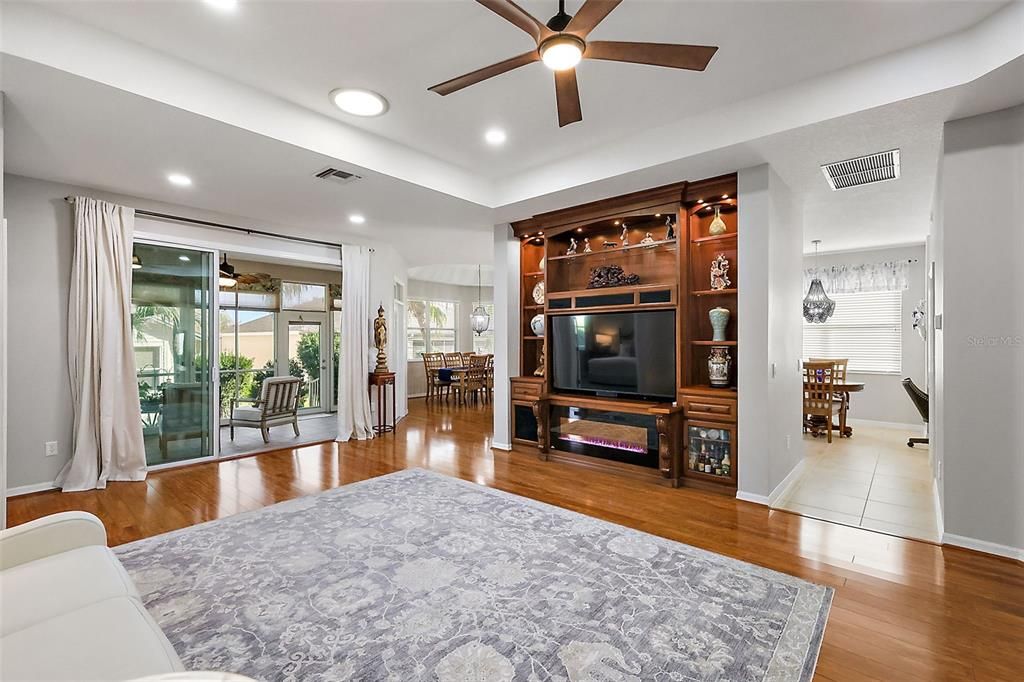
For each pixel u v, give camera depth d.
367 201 4.52
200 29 2.43
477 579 2.50
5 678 1.07
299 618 2.15
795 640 2.00
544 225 5.10
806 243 6.55
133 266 4.56
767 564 2.68
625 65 2.74
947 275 2.91
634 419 4.41
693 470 4.10
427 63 2.73
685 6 2.26
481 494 3.87
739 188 3.76
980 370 2.82
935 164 3.61
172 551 2.82
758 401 3.70
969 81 2.42
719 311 4.14
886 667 1.84
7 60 2.22
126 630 1.28
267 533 3.08
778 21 2.37
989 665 1.85
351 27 2.41
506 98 3.13
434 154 4.11
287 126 3.17
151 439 4.66
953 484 2.92
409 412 8.33
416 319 10.68
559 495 3.87
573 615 2.18
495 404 5.60
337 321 8.90
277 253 5.58
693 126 3.41
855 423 7.11
